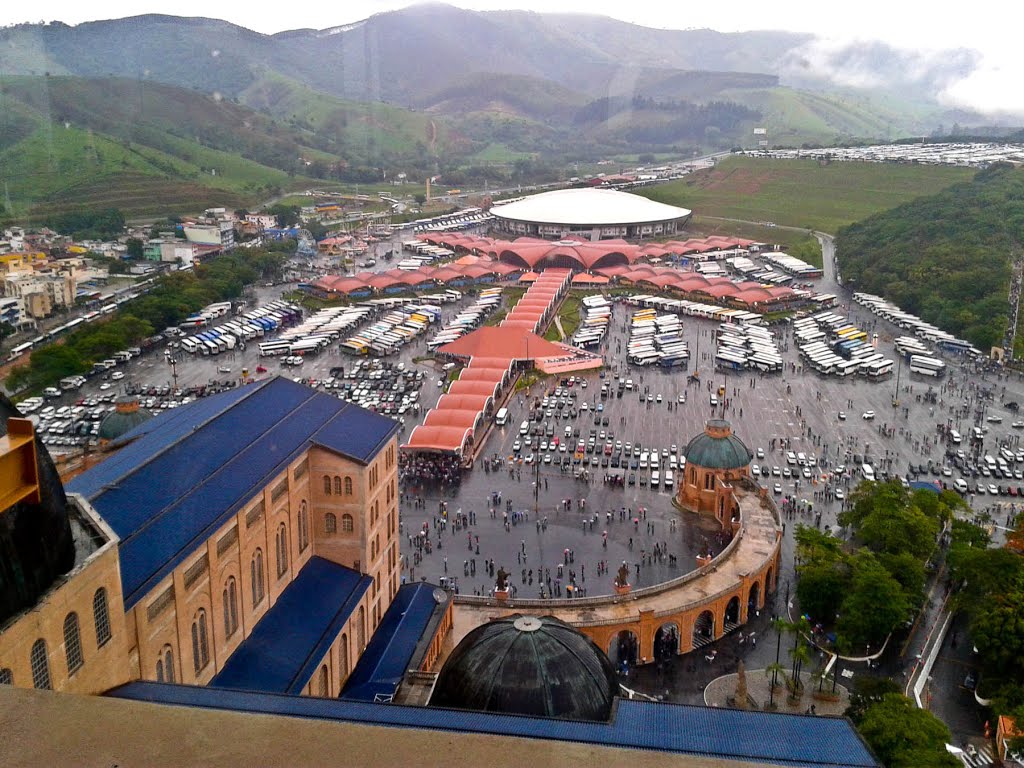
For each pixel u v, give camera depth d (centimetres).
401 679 12375
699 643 15350
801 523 19400
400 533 19138
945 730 11344
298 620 12031
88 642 6869
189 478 10850
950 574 17312
